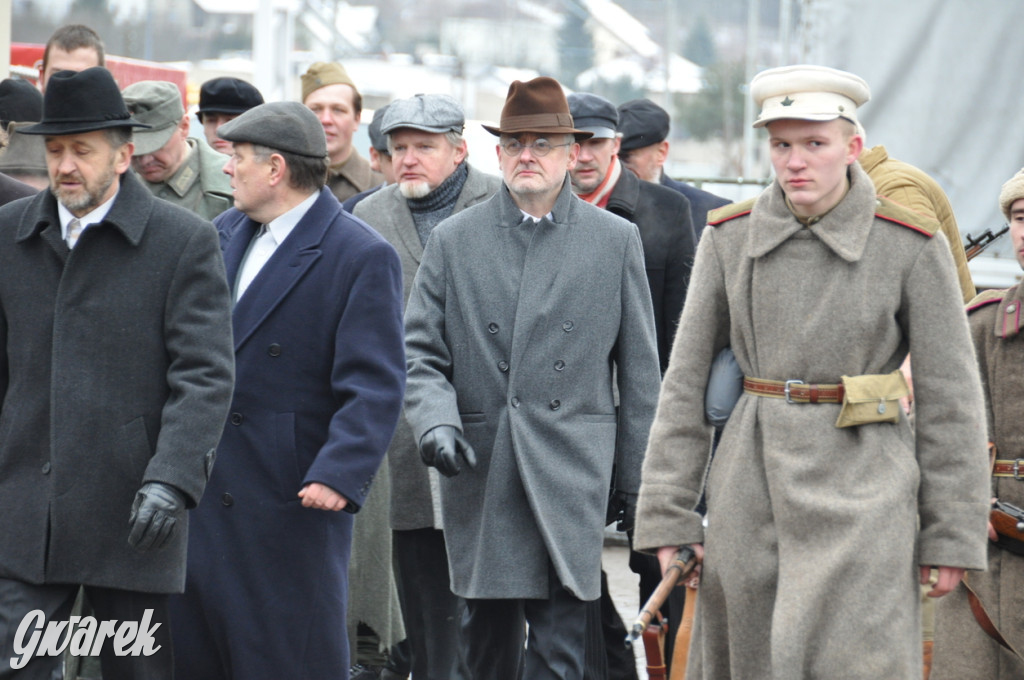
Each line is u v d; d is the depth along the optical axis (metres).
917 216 9.76
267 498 11.42
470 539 12.13
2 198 13.82
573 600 11.92
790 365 9.75
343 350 11.40
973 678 12.03
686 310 10.30
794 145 9.66
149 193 10.62
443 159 14.59
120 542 10.33
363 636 15.56
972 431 9.55
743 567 9.76
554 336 12.06
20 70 24.64
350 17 88.44
